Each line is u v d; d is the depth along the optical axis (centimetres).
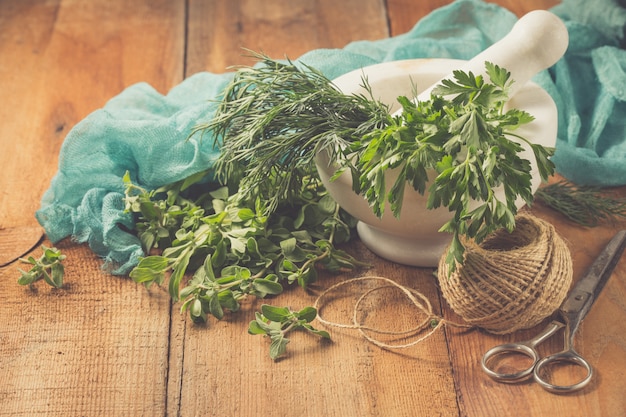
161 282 129
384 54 177
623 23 167
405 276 132
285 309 120
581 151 150
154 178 146
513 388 113
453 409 111
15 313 128
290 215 142
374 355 119
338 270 132
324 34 201
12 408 113
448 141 107
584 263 134
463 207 105
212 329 124
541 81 161
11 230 146
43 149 166
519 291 114
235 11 211
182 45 199
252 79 127
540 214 146
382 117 117
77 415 112
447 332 122
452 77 123
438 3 212
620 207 144
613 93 157
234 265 130
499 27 179
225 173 137
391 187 116
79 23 208
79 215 143
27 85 185
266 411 111
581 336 120
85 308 129
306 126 122
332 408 111
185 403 113
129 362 119
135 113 158
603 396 111
